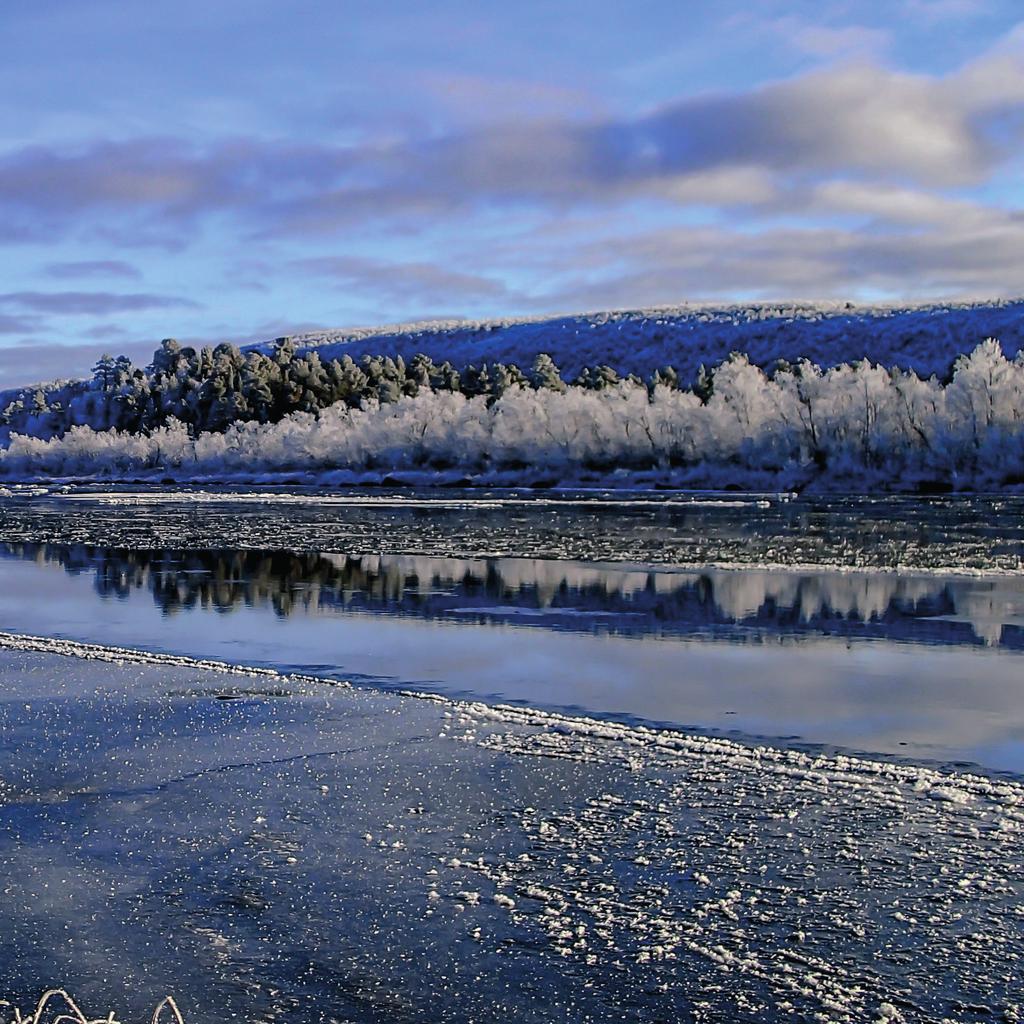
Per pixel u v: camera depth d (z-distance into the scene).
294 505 69.38
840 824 10.23
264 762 12.31
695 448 93.94
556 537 43.19
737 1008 7.11
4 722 14.09
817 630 21.23
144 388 161.62
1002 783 11.46
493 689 16.09
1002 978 7.43
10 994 7.35
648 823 10.30
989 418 83.38
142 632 21.33
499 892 8.82
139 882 9.09
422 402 111.31
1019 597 25.72
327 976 7.55
